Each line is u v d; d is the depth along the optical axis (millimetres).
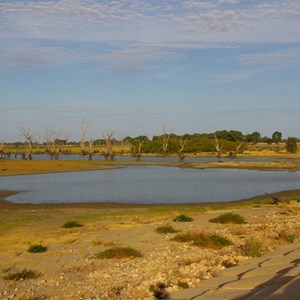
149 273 11352
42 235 17859
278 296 7656
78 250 14773
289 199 32406
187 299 8617
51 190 43719
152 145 144625
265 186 47531
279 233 15789
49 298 9648
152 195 39344
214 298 8344
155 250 14406
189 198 37219
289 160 105250
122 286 10242
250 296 8094
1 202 34531
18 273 11711
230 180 55312
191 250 14180
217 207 29609
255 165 84250
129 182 52875
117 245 15305
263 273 9969
